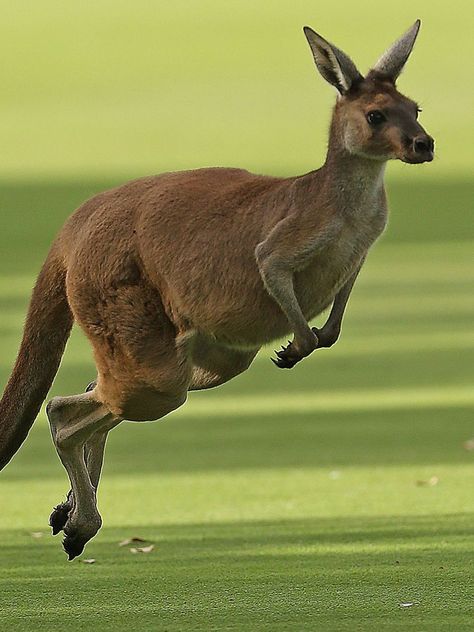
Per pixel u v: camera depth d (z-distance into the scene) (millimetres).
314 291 34812
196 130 144750
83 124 150000
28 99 164375
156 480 49875
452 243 96625
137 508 46281
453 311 77312
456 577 37281
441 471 49875
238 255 34688
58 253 36969
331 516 44469
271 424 57156
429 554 39594
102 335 36094
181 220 35219
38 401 37812
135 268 35688
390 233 100438
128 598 36188
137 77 172125
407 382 63500
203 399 61938
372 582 37031
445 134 141250
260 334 35188
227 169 36156
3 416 37625
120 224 35781
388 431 55500
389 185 120250
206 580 37656
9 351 70188
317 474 50031
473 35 184000
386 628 33281
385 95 33969
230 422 57750
